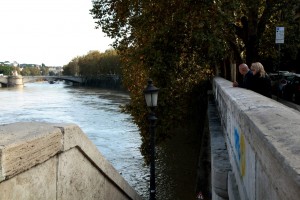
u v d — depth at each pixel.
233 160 4.71
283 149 1.75
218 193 5.10
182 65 17.09
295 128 2.15
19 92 111.88
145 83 17.06
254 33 17.20
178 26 16.14
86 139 3.91
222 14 14.66
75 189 3.77
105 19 20.33
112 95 97.31
